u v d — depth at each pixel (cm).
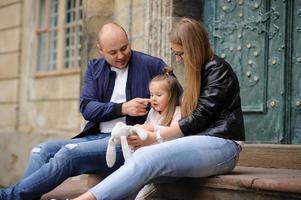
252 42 573
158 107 404
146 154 355
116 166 420
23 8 1169
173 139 382
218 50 604
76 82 1037
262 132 558
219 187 370
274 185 336
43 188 400
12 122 1173
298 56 538
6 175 1148
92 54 695
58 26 1099
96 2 696
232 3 593
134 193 359
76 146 405
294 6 545
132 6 663
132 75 456
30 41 1153
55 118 1080
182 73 604
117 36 439
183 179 392
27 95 1149
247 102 572
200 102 379
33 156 433
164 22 611
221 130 377
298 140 531
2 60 1202
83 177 645
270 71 556
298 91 535
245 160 523
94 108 442
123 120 449
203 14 620
